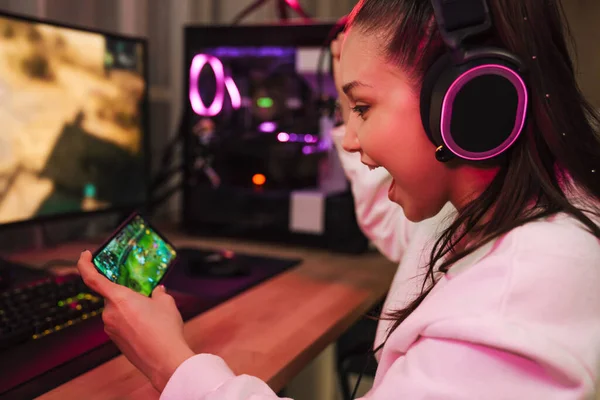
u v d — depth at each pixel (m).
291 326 0.79
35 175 1.02
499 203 0.47
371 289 0.98
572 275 0.42
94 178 1.14
